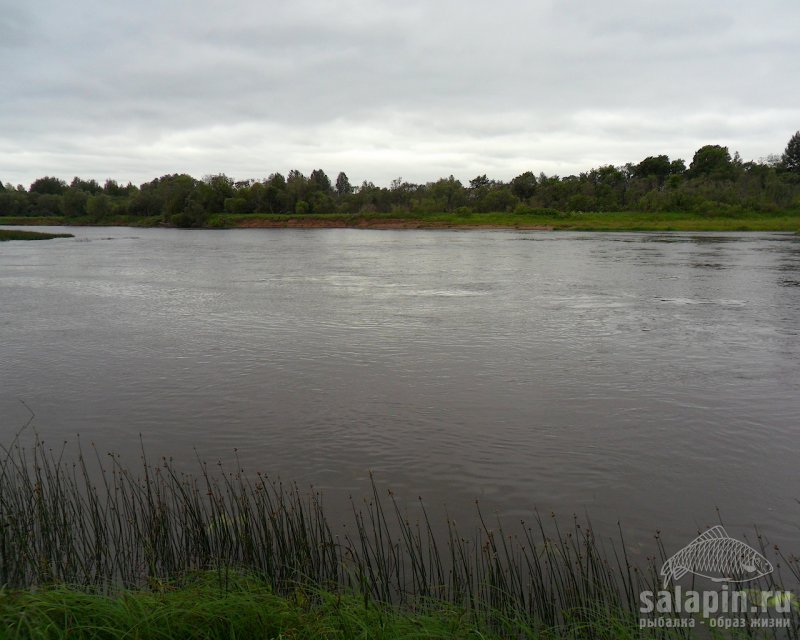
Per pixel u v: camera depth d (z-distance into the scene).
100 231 129.00
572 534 9.45
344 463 12.01
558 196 154.62
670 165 170.75
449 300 32.34
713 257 57.16
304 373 18.14
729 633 6.98
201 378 17.70
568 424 14.00
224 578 7.60
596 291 35.47
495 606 7.45
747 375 17.64
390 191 171.50
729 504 10.41
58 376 18.00
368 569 8.40
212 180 185.88
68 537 8.72
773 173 155.50
